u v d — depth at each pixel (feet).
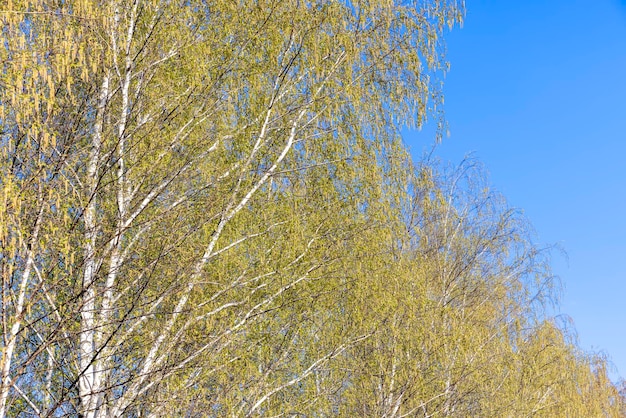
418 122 37.86
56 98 23.63
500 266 64.85
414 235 55.06
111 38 26.58
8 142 21.34
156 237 27.78
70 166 24.40
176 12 29.40
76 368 24.32
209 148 29.86
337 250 34.30
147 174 27.30
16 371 23.86
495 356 55.01
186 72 29.63
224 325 29.09
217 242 29.68
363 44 36.24
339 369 37.32
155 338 26.50
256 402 30.60
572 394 68.39
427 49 38.22
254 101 32.37
